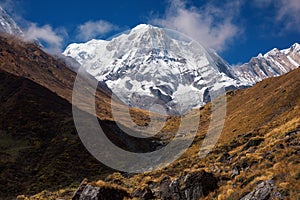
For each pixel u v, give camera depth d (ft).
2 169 230.27
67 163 248.93
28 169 241.55
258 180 68.90
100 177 225.35
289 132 114.83
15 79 451.53
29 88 422.00
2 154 259.39
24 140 294.25
